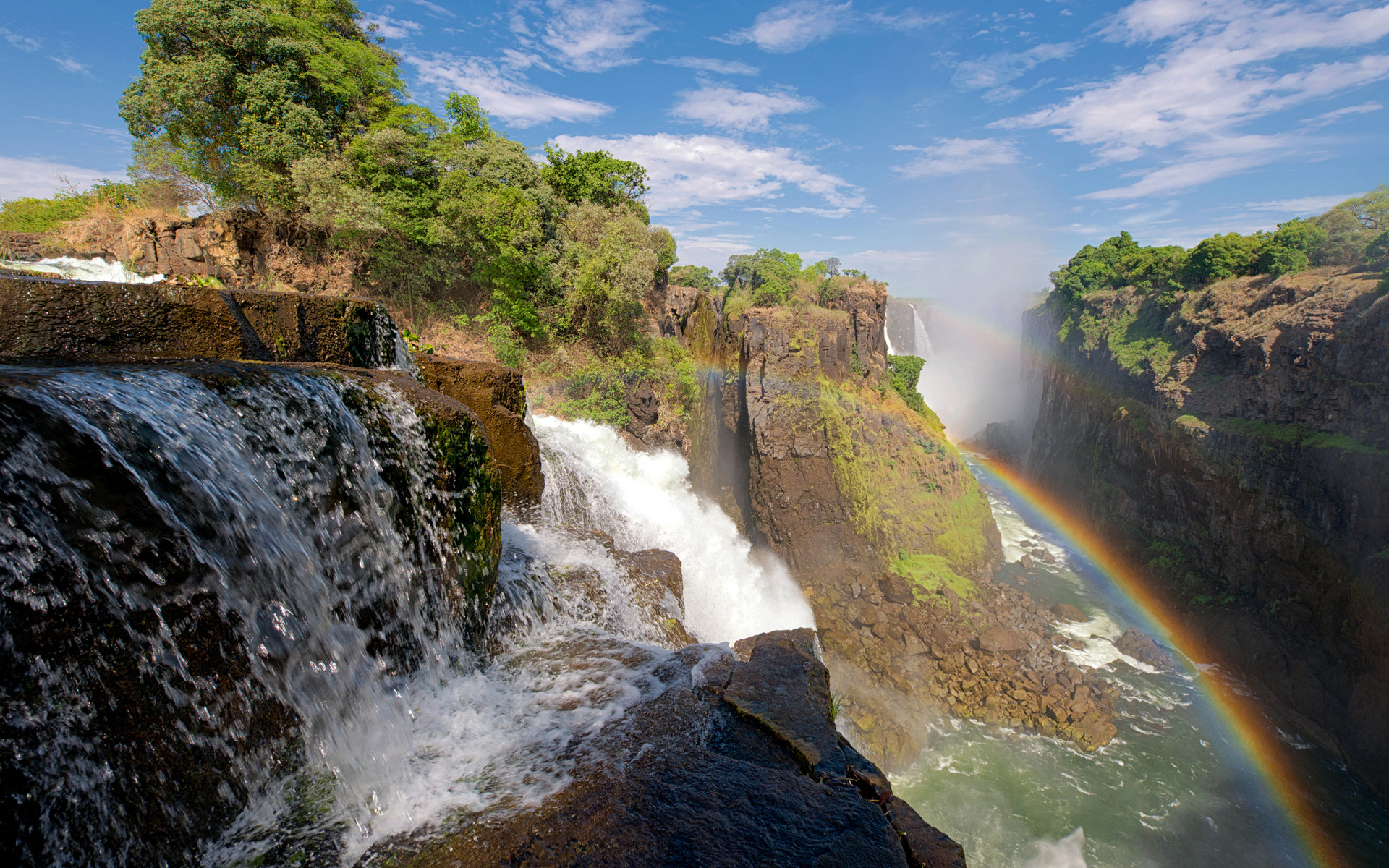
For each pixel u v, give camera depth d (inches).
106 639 193.8
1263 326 2087.8
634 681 353.4
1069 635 1904.5
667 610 565.3
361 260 1418.6
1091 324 3257.9
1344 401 1759.4
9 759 160.7
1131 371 2716.5
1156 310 2790.4
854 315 2566.4
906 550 2143.2
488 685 359.6
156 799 201.8
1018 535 2824.8
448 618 369.7
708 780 245.1
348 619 302.2
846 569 2063.2
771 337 2194.9
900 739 1379.2
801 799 229.9
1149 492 2412.6
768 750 267.1
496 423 630.5
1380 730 1376.7
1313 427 1844.2
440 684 351.3
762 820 218.5
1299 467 1788.9
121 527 204.5
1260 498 1902.1
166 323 338.3
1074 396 3198.8
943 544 2230.6
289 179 1290.6
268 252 1355.8
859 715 1434.5
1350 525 1630.2
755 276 3011.8
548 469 917.2
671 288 2354.8
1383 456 1576.0
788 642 373.1
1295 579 1749.5
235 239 1326.3
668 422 1861.5
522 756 281.1
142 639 205.5
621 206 1972.2
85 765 180.4
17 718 165.2
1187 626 1948.8
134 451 214.8
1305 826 1243.2
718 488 2444.6
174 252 1262.3
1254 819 1251.8
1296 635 1685.5
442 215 1393.9
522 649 411.8
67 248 1200.2
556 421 1488.7
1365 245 2133.4
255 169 1259.8
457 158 1477.6
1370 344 1710.1
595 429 1587.1
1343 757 1429.6
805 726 278.7
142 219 1232.2
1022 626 1887.3
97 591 193.3
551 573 535.8
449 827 232.2
